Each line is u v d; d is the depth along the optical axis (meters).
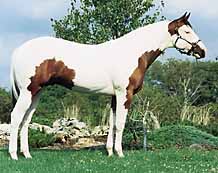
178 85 50.31
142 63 11.48
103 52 11.30
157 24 11.82
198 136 16.52
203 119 22.19
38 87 10.83
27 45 10.86
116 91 11.33
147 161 10.93
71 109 23.55
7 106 27.30
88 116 22.25
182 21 11.88
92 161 10.66
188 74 52.38
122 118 11.34
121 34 15.34
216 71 52.50
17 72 10.80
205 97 49.38
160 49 11.80
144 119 15.38
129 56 11.35
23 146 11.34
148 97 20.00
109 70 11.20
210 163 10.95
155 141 15.90
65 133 18.34
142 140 15.86
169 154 12.05
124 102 11.30
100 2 15.53
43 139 16.45
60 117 23.25
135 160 10.96
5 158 10.84
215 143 16.30
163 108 21.33
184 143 15.91
